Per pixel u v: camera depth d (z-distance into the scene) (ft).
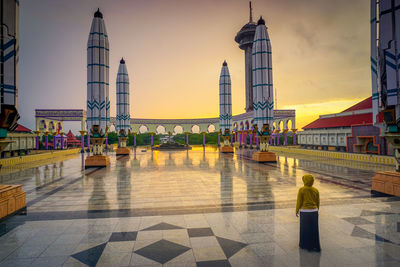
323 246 12.75
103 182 33.27
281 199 23.26
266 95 60.03
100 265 11.07
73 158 75.15
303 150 81.10
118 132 91.50
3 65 20.03
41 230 15.51
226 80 99.40
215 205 21.29
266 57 60.64
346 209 19.39
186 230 15.34
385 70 24.22
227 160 64.95
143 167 50.47
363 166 47.85
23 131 97.55
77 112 141.28
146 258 11.69
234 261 11.30
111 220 17.47
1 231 15.37
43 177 37.83
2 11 20.11
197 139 189.98
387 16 23.85
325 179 33.22
